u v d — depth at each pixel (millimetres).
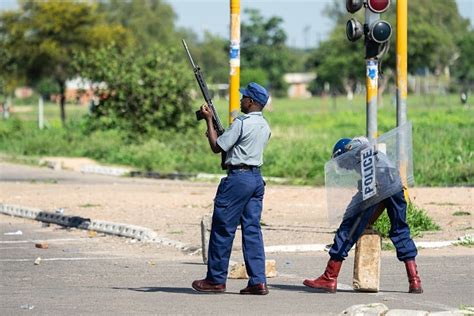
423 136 86625
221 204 26203
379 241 26703
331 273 26812
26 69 128500
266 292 26406
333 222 26672
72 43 126625
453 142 82375
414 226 39250
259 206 26438
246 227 26375
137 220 43906
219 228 26406
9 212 48906
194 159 78250
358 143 26422
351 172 26406
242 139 25984
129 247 37438
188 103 91125
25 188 61406
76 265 32906
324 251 35500
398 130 26344
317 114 153625
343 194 26469
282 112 164375
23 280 29750
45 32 126125
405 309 23422
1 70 128625
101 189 60344
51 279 29906
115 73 90625
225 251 26547
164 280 29547
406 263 26672
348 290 27328
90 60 92750
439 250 35281
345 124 125750
